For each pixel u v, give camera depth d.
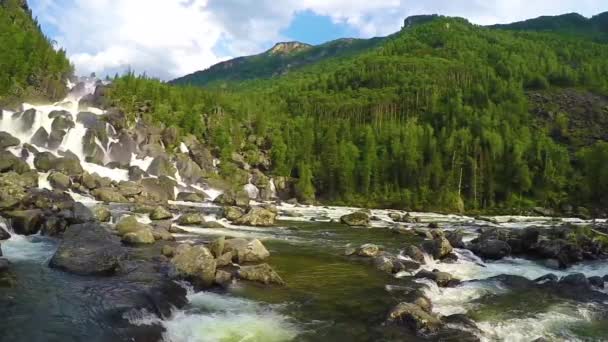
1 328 15.59
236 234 43.34
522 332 19.84
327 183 130.50
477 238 44.50
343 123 158.25
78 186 73.00
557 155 135.38
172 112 128.50
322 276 27.97
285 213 75.38
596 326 20.97
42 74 115.94
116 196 70.56
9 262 24.45
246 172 121.56
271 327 18.58
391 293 24.62
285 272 28.47
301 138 142.75
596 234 47.78
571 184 127.31
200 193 94.44
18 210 37.88
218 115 142.12
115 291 20.16
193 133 126.06
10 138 79.19
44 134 87.31
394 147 135.88
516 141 139.12
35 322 16.39
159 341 16.19
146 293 20.14
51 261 24.41
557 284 27.77
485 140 139.12
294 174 133.62
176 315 19.12
